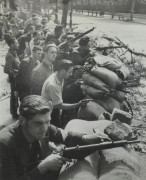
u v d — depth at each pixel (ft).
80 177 7.78
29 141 6.35
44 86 12.56
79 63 17.92
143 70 31.73
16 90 17.76
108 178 7.97
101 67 15.34
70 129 10.30
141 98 23.57
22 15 71.05
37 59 16.57
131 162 8.86
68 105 12.73
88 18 118.83
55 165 6.70
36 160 6.95
